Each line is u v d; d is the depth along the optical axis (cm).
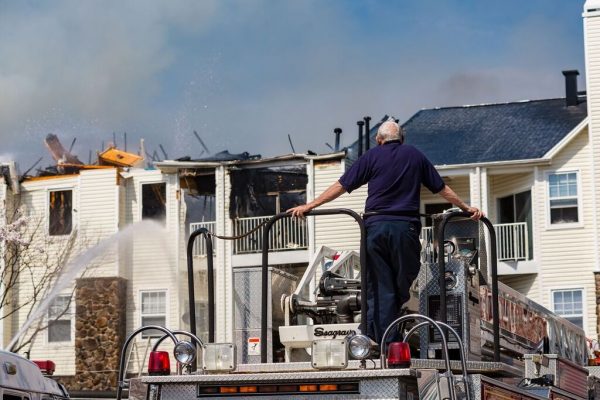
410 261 816
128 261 4700
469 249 952
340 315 946
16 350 4453
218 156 4856
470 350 870
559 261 4309
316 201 830
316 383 712
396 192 821
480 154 4481
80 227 4769
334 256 1201
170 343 4591
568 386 1011
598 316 4122
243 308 955
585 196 4309
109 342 4591
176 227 4650
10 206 4806
